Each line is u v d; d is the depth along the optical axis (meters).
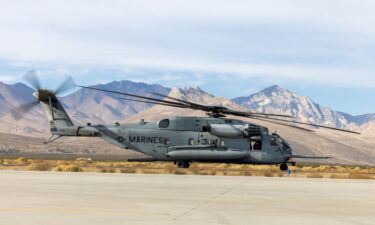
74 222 18.11
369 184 41.62
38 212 20.61
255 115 62.31
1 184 33.94
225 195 29.48
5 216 19.38
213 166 80.12
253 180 43.91
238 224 18.58
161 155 65.06
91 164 82.12
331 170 78.50
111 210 21.58
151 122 67.12
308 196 29.88
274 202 26.25
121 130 67.06
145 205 23.77
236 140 63.81
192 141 64.19
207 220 19.38
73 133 68.75
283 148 64.69
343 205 25.59
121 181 38.78
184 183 38.31
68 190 30.41
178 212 21.52
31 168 56.38
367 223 19.64
